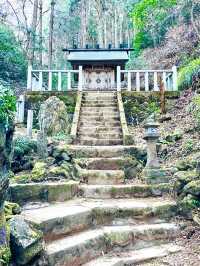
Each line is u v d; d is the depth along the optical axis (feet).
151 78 59.67
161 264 12.84
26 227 11.19
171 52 61.11
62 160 22.53
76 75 55.57
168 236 15.07
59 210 14.71
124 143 26.48
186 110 32.50
